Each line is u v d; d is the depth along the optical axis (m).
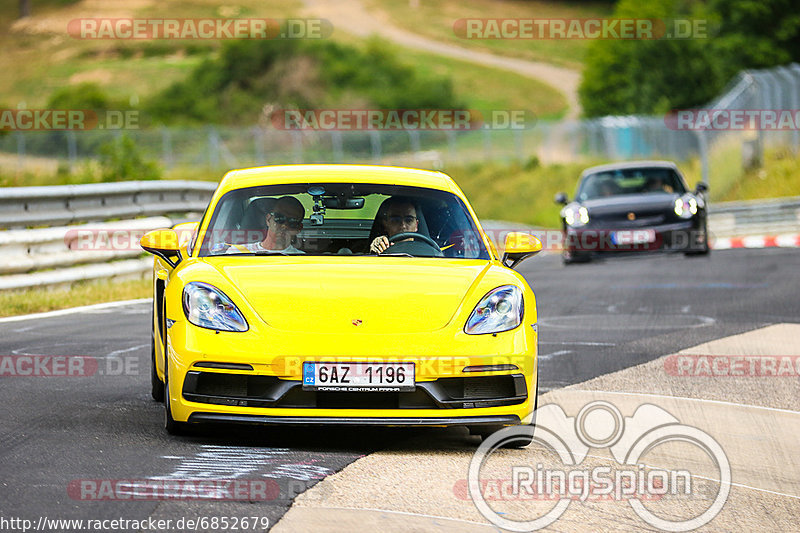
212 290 18.20
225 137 174.25
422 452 17.80
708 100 172.50
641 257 57.88
